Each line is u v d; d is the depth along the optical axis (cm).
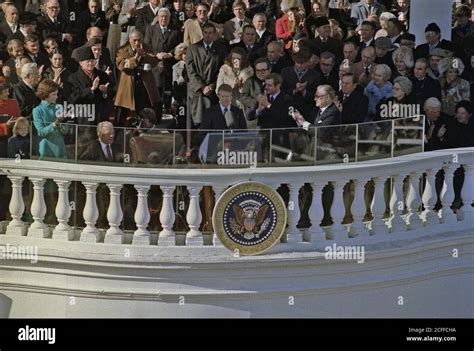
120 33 2033
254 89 1919
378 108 1969
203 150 1630
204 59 1945
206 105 1950
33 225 1623
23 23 1936
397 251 1667
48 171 1592
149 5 2058
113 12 2066
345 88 1941
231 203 1587
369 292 1678
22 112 1819
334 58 1984
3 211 1666
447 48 2075
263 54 2025
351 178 1656
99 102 1919
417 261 1711
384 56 2022
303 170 1609
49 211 1644
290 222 1627
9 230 1630
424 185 1761
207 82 1948
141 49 1950
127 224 1633
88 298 1595
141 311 1592
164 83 2003
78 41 1998
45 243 1603
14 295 1622
